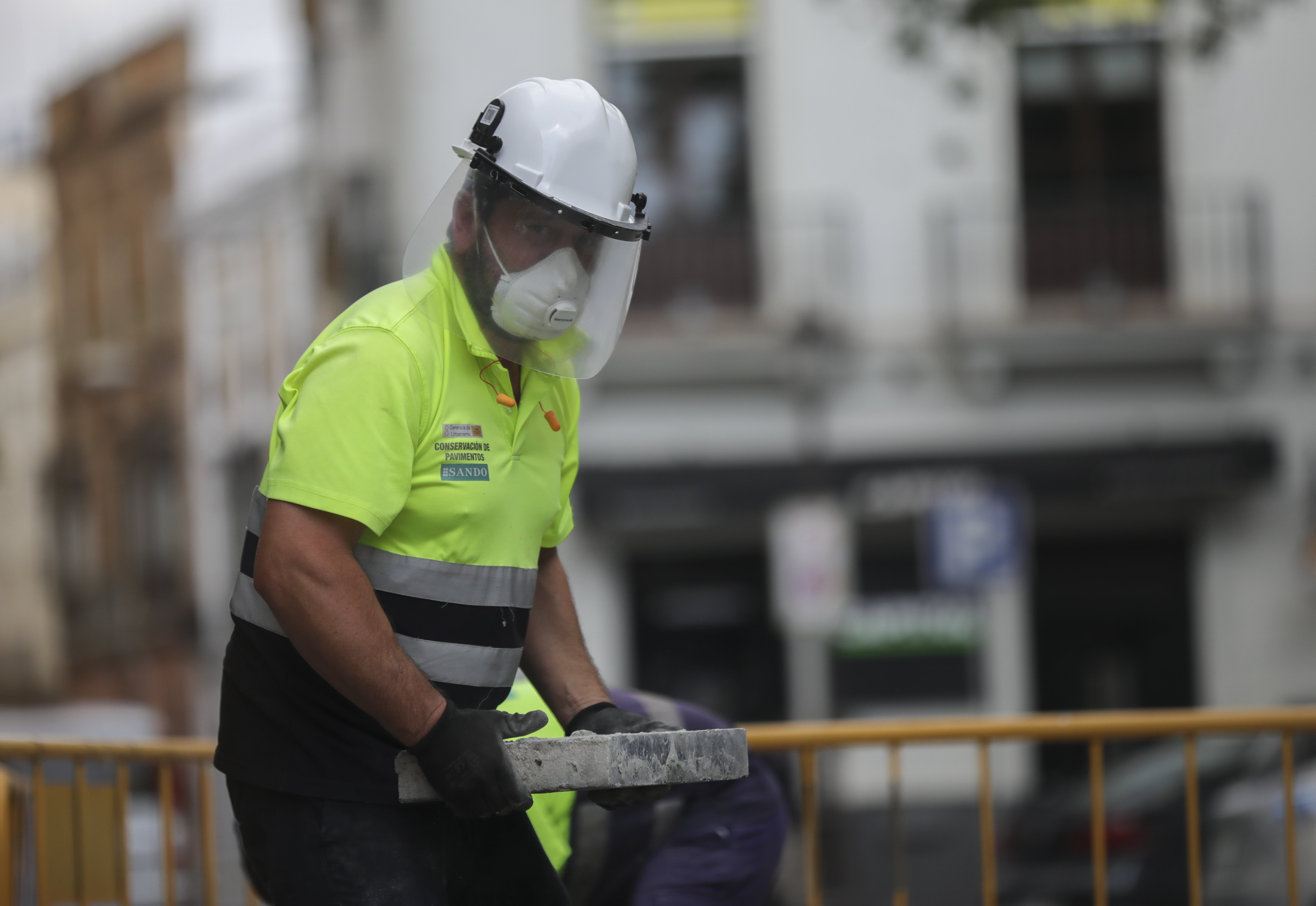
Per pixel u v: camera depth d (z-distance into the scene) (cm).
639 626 5216
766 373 5125
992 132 5088
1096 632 5250
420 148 5031
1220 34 3559
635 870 1282
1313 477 5088
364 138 5428
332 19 5912
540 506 928
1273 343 5106
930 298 5109
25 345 10094
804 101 5097
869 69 5088
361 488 830
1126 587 5238
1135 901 2906
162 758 1590
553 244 885
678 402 5172
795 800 1964
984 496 4097
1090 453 5050
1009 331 5034
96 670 9288
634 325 5109
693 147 5128
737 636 5216
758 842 1283
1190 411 5141
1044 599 5244
